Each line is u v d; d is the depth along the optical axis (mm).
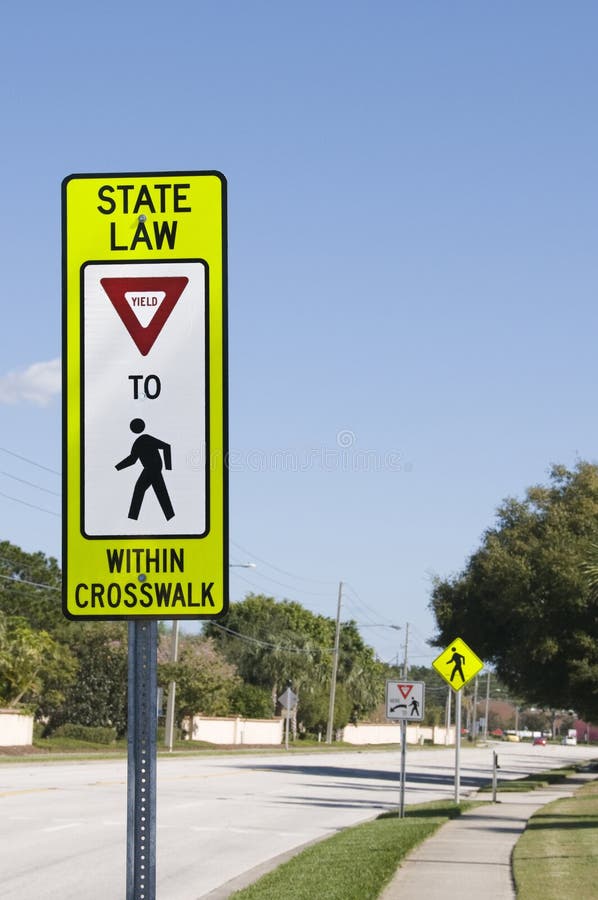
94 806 26422
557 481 48375
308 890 13133
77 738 62594
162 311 6043
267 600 99875
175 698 69812
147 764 5863
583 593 43000
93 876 15883
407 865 16094
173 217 6062
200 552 5973
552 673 45031
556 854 17000
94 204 6094
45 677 61406
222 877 16422
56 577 72875
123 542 5992
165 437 6008
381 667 119812
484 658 48094
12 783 33031
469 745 134250
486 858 16906
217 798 31969
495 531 48000
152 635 5977
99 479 6020
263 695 88500
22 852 18422
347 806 31016
